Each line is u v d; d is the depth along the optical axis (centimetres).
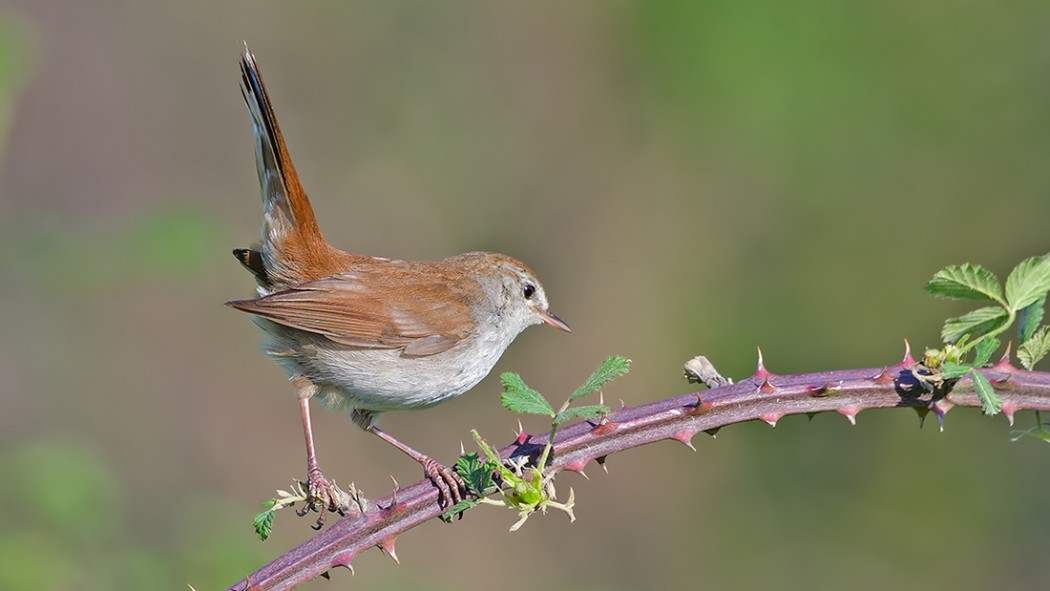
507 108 1532
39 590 825
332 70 1509
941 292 470
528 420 1489
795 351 1448
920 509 1273
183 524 979
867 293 1439
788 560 1302
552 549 1427
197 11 1499
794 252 1484
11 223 999
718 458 1402
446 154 1517
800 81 1485
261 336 697
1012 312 463
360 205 1473
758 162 1508
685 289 1509
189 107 1480
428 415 1477
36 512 876
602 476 1439
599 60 1555
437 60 1530
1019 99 1437
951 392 456
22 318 1324
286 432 1423
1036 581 1211
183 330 1402
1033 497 1243
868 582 1257
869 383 462
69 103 1438
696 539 1380
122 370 1363
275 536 1345
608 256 1527
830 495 1315
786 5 1498
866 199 1465
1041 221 1400
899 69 1474
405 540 1402
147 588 878
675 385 1491
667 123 1541
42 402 1307
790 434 1357
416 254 1478
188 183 1463
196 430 1377
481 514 1430
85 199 1419
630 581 1400
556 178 1534
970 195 1432
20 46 948
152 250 952
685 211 1534
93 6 1471
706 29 1512
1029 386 452
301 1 1512
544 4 1545
